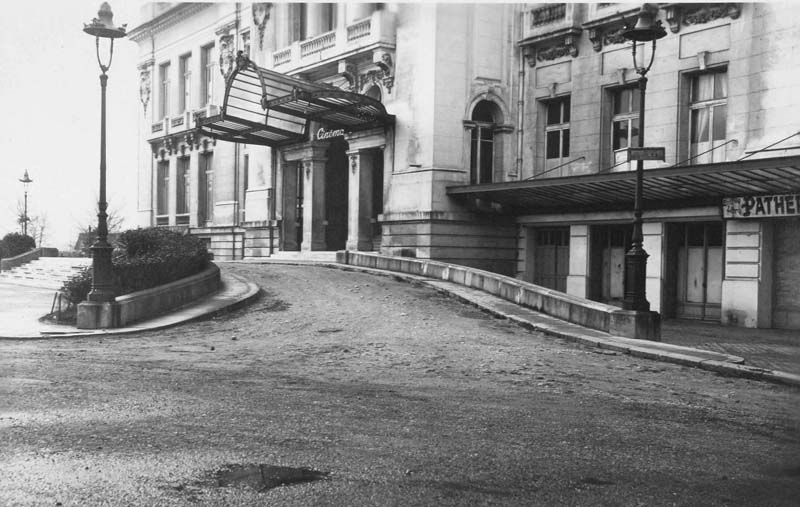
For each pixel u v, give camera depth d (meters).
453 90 27.50
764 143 20.25
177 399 8.43
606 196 23.84
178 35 46.59
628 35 15.23
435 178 27.03
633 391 9.79
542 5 27.75
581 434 7.11
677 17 22.89
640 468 5.95
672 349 13.35
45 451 6.09
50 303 22.69
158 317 17.55
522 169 28.66
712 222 22.42
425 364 11.86
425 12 27.38
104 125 17.09
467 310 18.95
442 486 5.36
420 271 24.86
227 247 40.91
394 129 28.72
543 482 5.52
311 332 15.80
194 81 44.78
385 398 8.76
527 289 18.73
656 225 23.36
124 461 5.82
